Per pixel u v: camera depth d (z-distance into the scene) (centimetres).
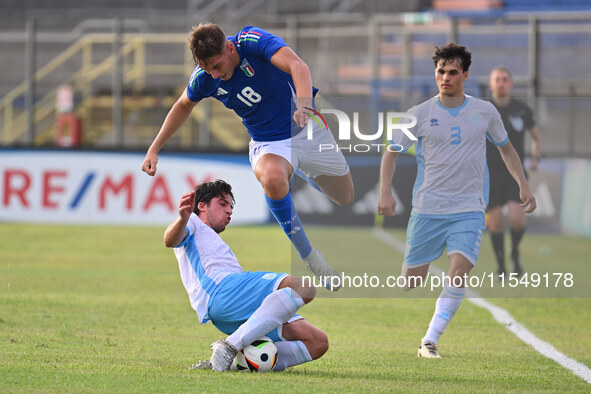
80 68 5484
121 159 4812
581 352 1903
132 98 5322
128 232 4597
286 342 1541
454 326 2273
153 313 2331
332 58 5241
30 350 1698
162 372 1486
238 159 4822
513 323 2319
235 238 4384
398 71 5691
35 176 4834
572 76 5206
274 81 1772
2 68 5503
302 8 6250
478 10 6481
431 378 1535
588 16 4784
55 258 3616
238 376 1460
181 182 4816
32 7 6512
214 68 1675
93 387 1347
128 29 5500
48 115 5484
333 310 2506
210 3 6400
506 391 1420
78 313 2269
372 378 1513
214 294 1549
